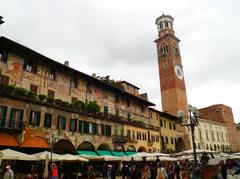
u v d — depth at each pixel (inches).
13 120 1047.6
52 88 1323.8
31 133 1111.0
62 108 1282.0
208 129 3063.5
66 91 1405.0
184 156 1365.7
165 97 2871.6
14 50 1170.6
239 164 772.0
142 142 1903.3
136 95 2175.2
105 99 1697.8
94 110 1486.2
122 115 1830.7
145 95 2314.2
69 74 1455.5
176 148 2401.6
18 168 1059.3
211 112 3646.7
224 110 3604.8
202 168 738.2
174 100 2773.1
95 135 1465.3
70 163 1295.5
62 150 1263.5
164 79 2952.8
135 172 917.8
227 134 3459.6
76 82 1499.8
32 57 1254.3
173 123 2482.8
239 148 3644.2
